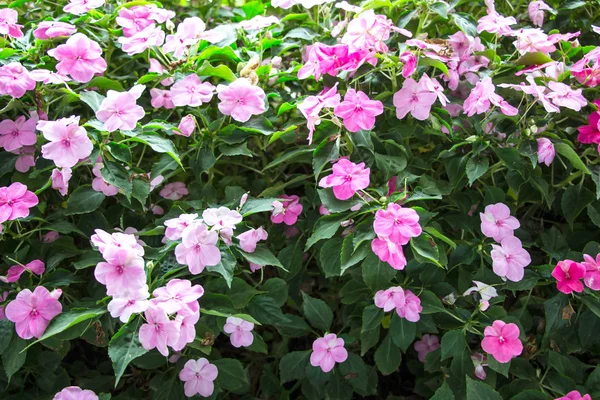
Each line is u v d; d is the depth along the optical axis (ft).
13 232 2.41
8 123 2.43
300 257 2.51
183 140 2.60
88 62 2.42
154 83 2.70
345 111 2.29
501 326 2.27
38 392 2.42
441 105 2.59
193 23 2.55
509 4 2.95
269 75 2.59
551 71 2.51
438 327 2.52
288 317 2.43
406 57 2.36
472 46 2.62
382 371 2.43
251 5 2.93
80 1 2.63
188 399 2.35
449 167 2.44
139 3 2.71
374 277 2.25
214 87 2.46
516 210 2.69
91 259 2.31
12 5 2.84
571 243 2.56
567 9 2.92
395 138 2.46
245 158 2.78
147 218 2.57
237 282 2.33
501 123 2.50
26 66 2.52
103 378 2.51
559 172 2.59
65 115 2.53
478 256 2.47
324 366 2.39
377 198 2.38
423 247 2.22
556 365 2.34
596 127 2.41
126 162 2.27
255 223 2.65
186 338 2.09
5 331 2.23
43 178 2.48
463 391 2.36
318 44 2.46
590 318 2.35
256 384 2.77
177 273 2.26
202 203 2.48
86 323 2.23
